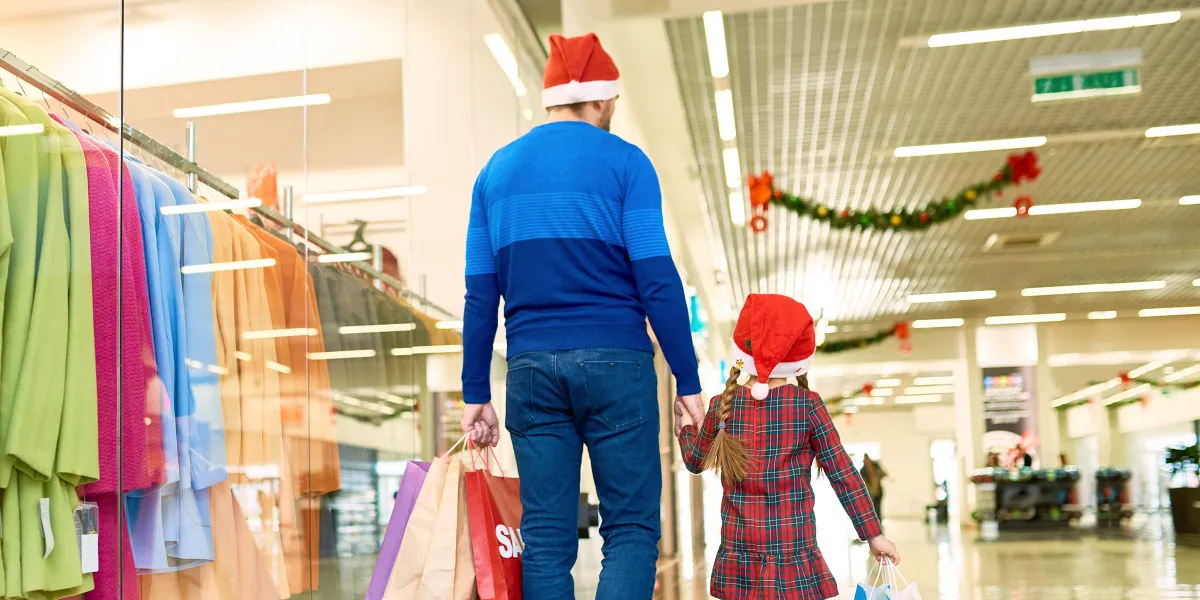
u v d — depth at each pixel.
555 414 1.97
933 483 28.80
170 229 2.25
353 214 3.47
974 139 9.35
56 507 1.81
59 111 2.03
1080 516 17.55
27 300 1.79
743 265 14.91
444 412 4.03
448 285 4.12
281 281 2.86
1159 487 18.75
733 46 6.92
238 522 2.47
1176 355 20.34
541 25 5.41
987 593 6.10
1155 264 15.82
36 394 1.78
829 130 8.94
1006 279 16.80
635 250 1.97
